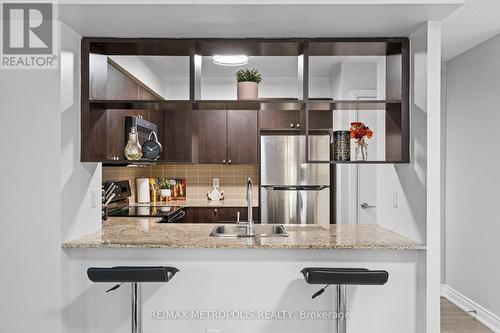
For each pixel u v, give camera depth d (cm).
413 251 235
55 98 220
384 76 288
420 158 230
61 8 206
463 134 380
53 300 220
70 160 231
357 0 203
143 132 359
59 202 220
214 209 470
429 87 224
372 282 197
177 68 487
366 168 438
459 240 389
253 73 262
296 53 273
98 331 236
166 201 512
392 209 271
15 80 220
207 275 234
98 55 265
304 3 203
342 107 261
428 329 223
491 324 337
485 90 344
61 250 221
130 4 203
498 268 329
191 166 538
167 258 235
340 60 441
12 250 221
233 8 208
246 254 233
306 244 223
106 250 235
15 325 221
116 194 399
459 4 202
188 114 258
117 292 236
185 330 235
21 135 220
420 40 234
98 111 260
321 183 451
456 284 396
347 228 283
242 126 499
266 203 452
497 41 327
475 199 361
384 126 286
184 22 227
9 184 221
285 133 504
